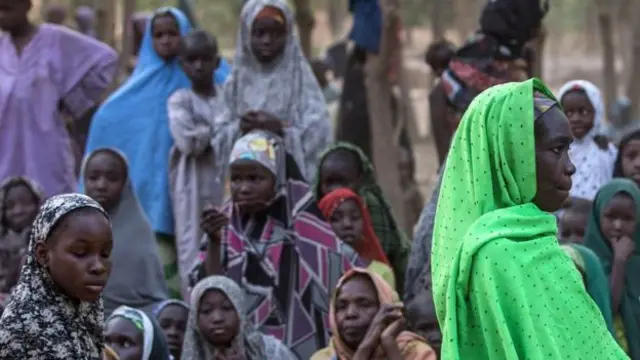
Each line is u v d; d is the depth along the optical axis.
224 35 31.02
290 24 8.83
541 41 10.69
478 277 3.98
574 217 7.69
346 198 7.43
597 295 6.58
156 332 6.10
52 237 4.14
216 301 6.46
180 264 8.80
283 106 8.70
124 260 7.75
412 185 12.05
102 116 9.38
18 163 9.33
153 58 9.60
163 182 9.17
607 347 4.05
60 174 9.41
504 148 4.05
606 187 7.20
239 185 7.14
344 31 34.31
